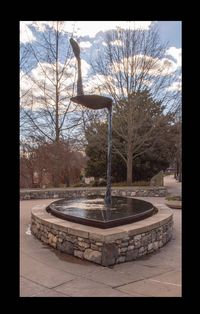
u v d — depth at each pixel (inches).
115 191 492.1
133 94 552.7
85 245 176.6
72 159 639.8
